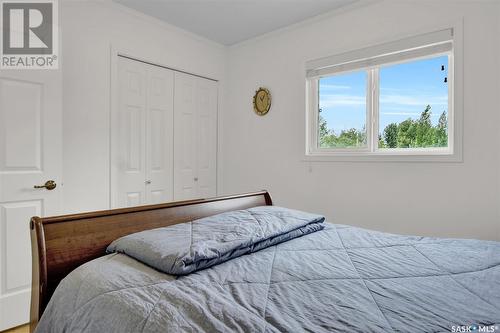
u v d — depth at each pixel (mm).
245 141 3320
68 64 2184
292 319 715
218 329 663
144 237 1130
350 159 2545
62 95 2137
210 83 3330
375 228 2422
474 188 1986
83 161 2275
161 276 944
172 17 2719
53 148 2016
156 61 2766
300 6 2520
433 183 2148
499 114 1885
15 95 1869
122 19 2510
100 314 793
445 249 1254
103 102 2389
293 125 2918
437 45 2127
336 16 2590
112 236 1229
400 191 2297
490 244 1317
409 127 2357
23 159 1895
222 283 919
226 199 1791
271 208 1665
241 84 3348
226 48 3469
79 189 2254
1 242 1806
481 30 1934
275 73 3041
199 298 798
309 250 1246
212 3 2471
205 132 3285
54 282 1028
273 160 3080
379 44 2359
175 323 693
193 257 973
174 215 1486
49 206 1993
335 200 2648
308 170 2818
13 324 1844
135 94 2633
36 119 1952
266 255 1167
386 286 905
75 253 1103
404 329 677
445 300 819
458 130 2023
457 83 2018
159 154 2836
